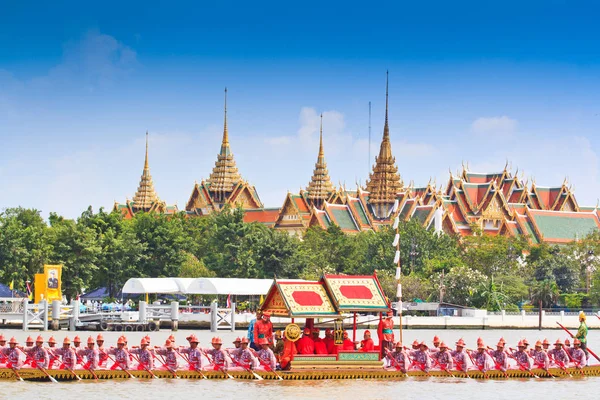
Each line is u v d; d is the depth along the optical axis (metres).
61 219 176.88
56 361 57.03
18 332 107.31
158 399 50.97
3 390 52.94
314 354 57.38
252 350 57.59
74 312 110.62
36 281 123.56
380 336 58.94
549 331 137.75
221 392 53.22
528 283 177.38
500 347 62.00
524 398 55.06
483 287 159.50
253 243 169.25
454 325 137.25
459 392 56.09
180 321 120.38
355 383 56.94
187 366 58.41
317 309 56.59
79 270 151.50
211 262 176.75
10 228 144.62
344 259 188.25
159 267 166.38
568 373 63.31
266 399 51.38
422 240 187.50
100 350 57.41
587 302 175.12
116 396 51.62
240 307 150.38
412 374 59.34
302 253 169.88
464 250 193.75
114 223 166.62
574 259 196.62
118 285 159.88
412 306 147.75
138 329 112.38
